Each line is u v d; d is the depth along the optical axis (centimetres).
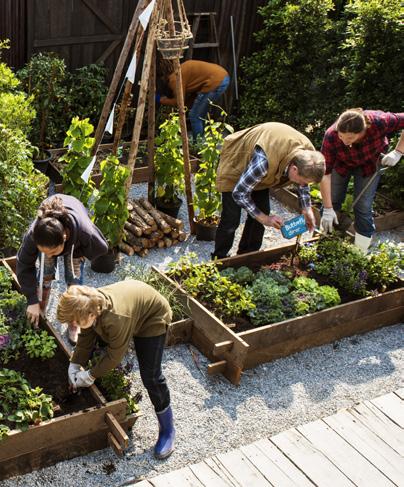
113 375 430
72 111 832
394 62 775
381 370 523
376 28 773
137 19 591
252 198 562
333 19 949
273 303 521
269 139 508
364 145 573
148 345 389
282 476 406
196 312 512
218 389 479
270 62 916
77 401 418
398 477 417
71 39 816
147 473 404
